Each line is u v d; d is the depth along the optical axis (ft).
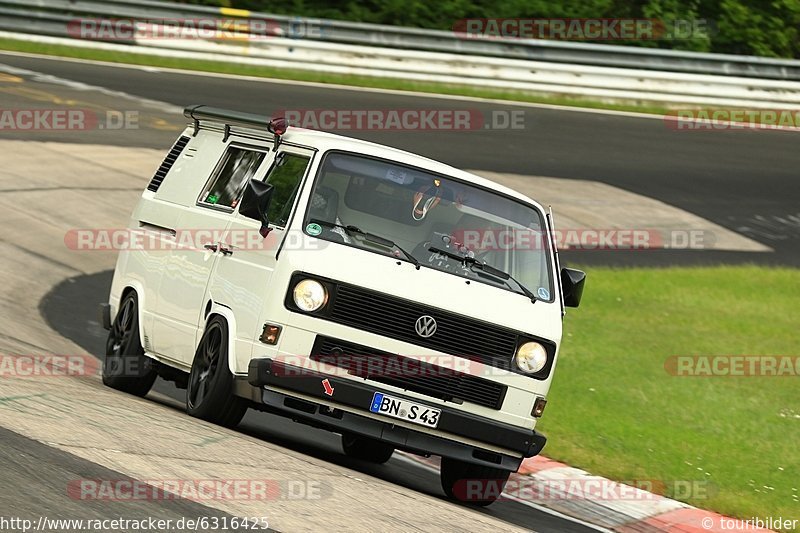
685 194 289.74
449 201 105.09
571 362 171.83
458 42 352.69
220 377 98.94
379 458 121.39
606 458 128.57
